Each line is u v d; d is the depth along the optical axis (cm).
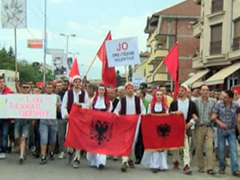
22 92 1130
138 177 914
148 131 991
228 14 3166
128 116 1009
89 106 1043
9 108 1044
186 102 1003
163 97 1020
